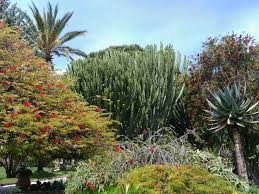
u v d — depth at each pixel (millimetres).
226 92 12000
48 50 29562
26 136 10461
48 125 10336
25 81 11633
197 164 8570
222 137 16141
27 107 10562
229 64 16766
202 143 16656
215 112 12344
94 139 11875
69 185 8320
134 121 16406
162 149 8641
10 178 23734
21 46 12977
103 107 16531
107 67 17016
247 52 16719
